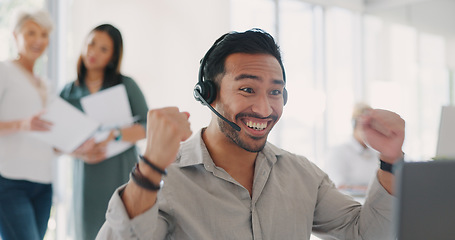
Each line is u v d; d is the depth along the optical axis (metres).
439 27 5.57
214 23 4.41
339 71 6.16
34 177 2.27
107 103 2.32
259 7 5.18
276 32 5.34
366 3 6.27
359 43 6.31
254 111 1.01
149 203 0.86
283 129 5.40
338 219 1.17
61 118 2.17
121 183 2.43
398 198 0.64
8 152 2.21
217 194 1.06
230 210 1.04
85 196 2.40
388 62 6.07
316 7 5.96
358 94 6.36
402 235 0.63
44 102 2.35
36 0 3.28
